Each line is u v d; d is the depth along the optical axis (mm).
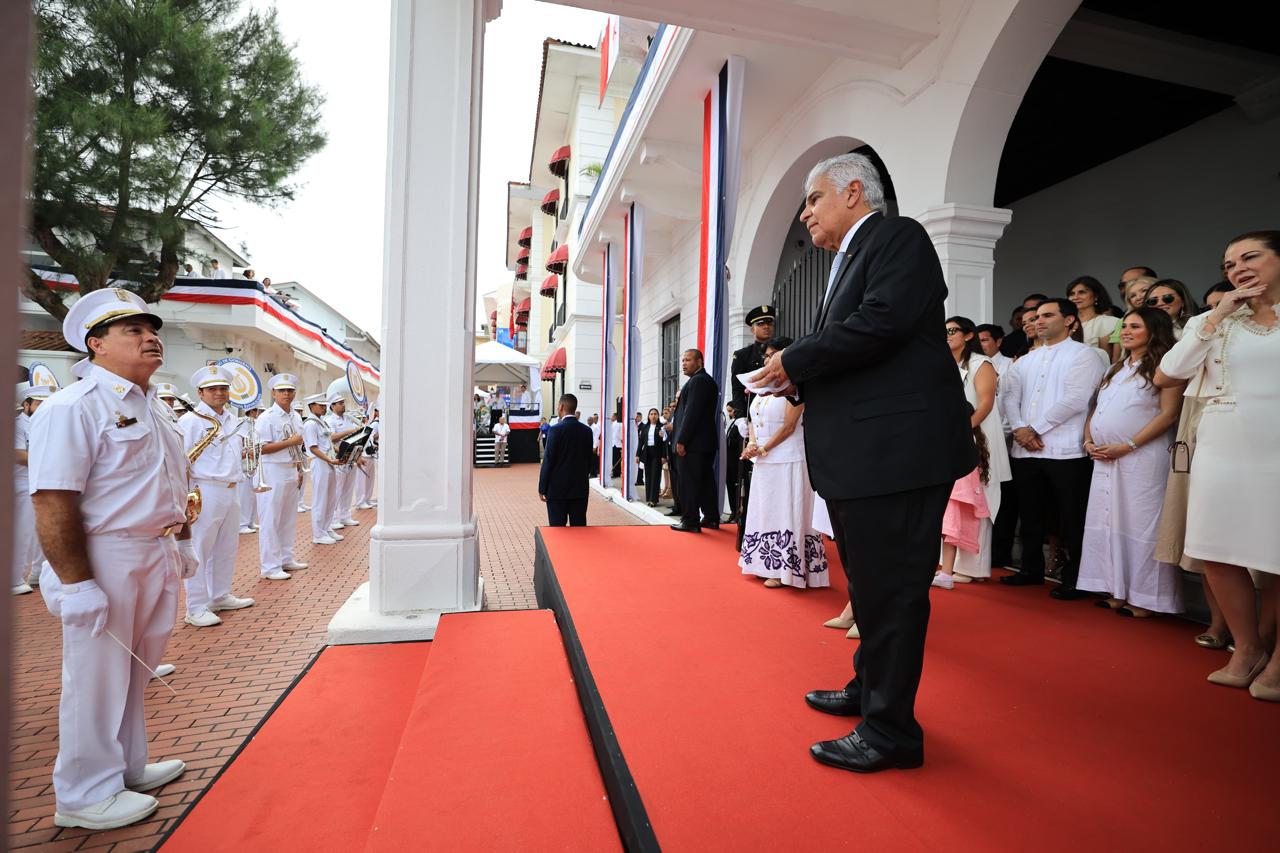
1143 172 6980
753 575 3883
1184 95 6078
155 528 2309
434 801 1703
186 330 16609
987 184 4586
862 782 1648
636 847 1435
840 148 6207
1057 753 1797
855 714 2031
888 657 1713
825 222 2004
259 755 2285
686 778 1666
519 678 2502
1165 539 2881
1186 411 2854
